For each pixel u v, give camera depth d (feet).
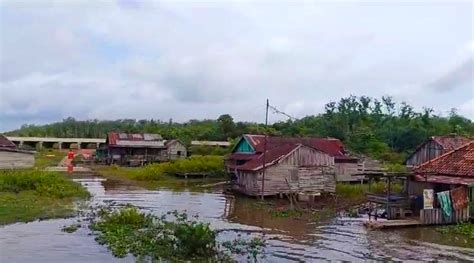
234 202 141.90
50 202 122.93
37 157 268.21
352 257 77.41
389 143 274.57
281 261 74.02
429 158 177.47
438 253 80.43
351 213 121.08
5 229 90.94
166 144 278.67
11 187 131.03
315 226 105.09
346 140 269.03
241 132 340.39
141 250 75.36
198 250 74.43
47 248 77.51
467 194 105.81
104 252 75.41
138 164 259.80
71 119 502.79
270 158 154.40
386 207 115.34
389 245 86.38
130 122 482.28
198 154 275.18
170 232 87.25
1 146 198.59
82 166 244.01
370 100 341.62
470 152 117.60
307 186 151.74
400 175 114.32
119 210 111.65
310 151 153.38
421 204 113.50
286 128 304.30
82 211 113.19
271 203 138.92
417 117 322.75
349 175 181.98
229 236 92.32
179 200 144.97
